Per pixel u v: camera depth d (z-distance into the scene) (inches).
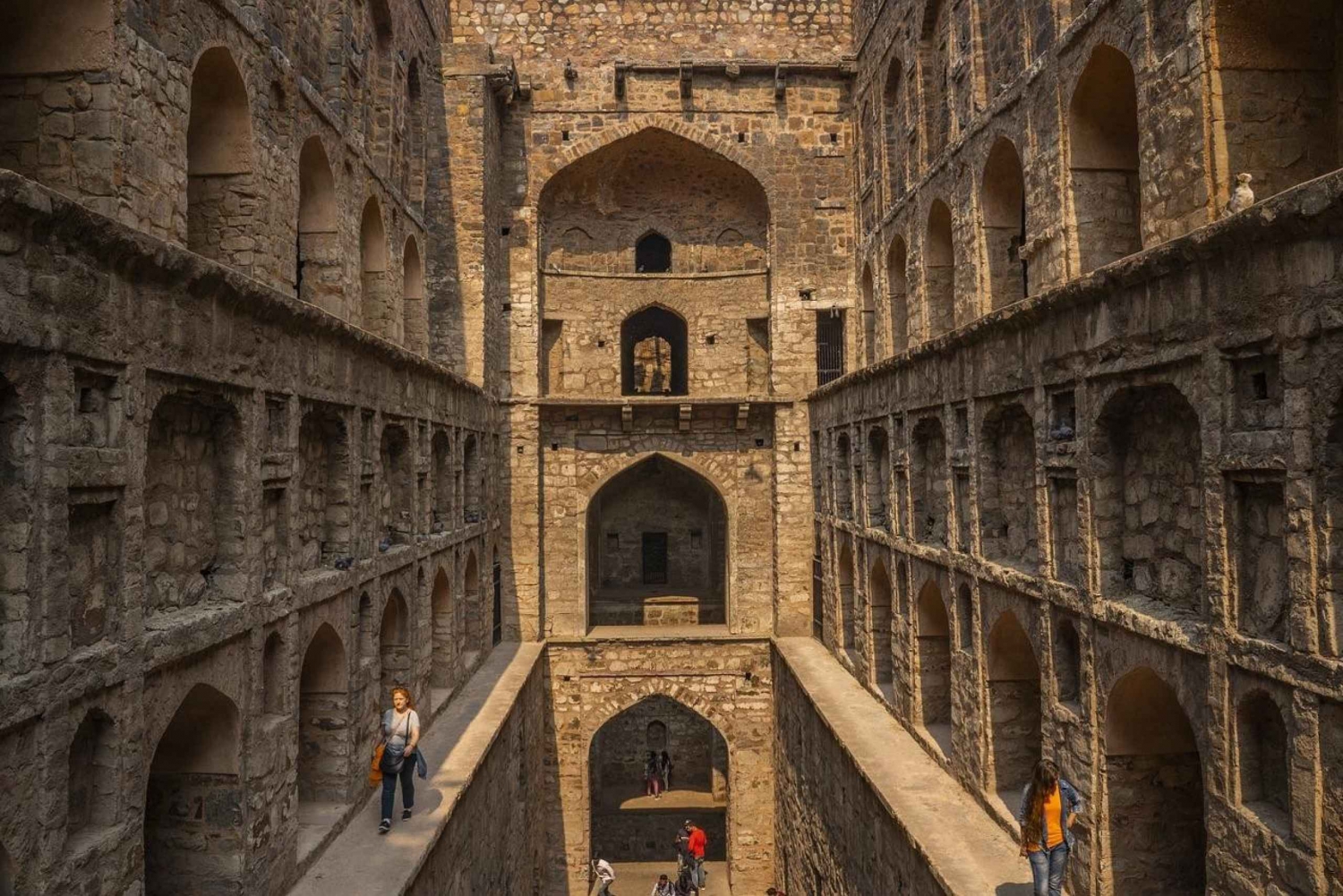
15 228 201.9
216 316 291.9
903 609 552.1
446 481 604.4
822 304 801.6
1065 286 341.1
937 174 561.9
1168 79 325.1
